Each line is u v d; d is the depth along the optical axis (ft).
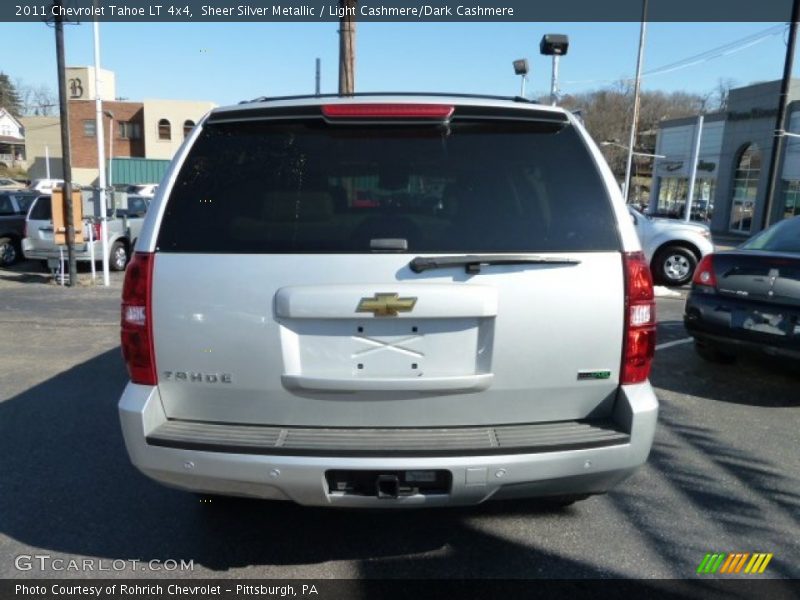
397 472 8.57
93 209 40.11
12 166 228.43
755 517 11.79
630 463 9.03
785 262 17.79
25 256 45.37
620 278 8.96
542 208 9.16
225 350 8.83
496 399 9.00
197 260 8.83
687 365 22.00
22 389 18.80
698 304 19.53
